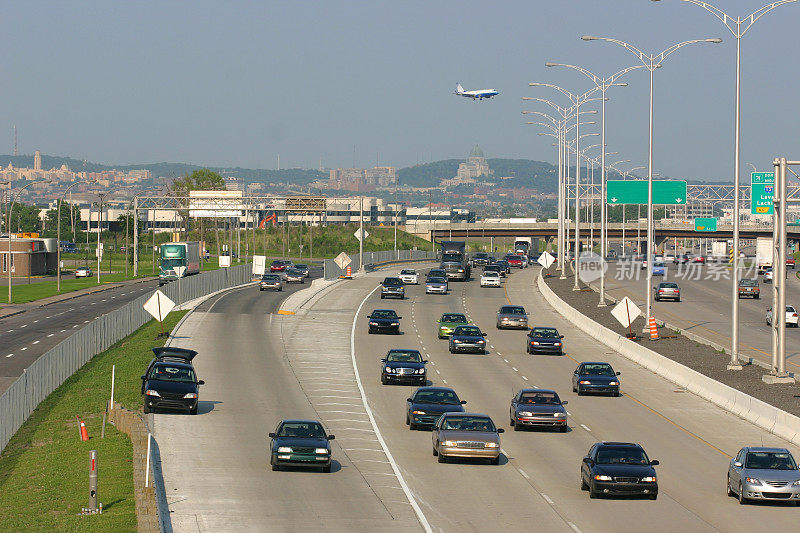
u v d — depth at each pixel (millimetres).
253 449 80062
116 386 114625
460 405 90750
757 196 142875
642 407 102875
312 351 142000
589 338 160250
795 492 62375
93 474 61562
